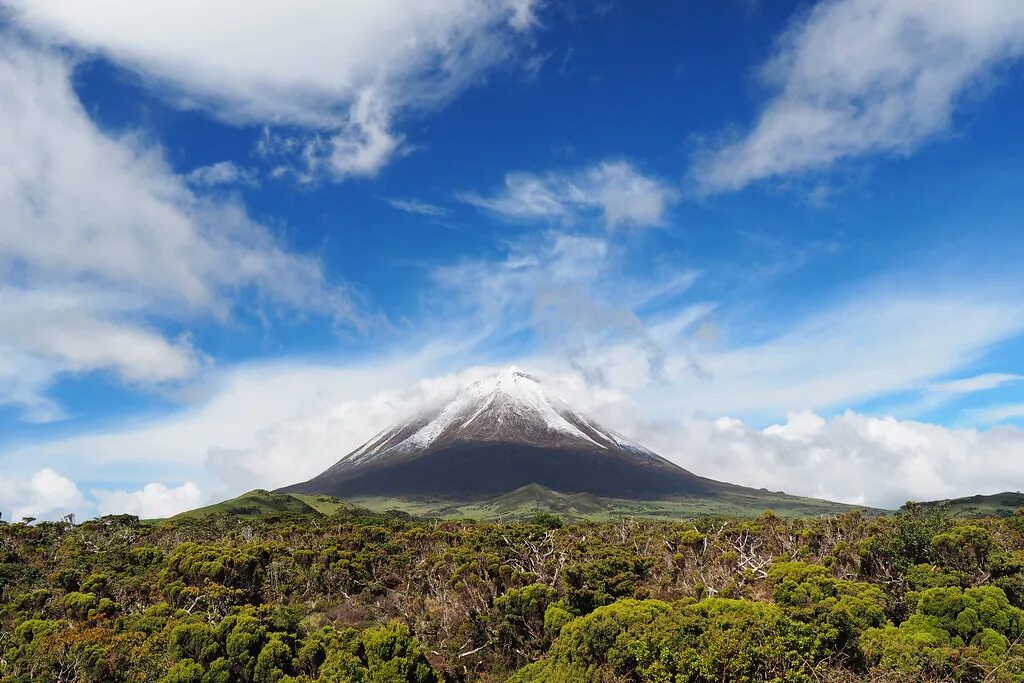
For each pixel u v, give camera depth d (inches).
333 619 1871.3
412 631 1584.6
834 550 1539.1
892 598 1224.2
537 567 1859.0
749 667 921.5
